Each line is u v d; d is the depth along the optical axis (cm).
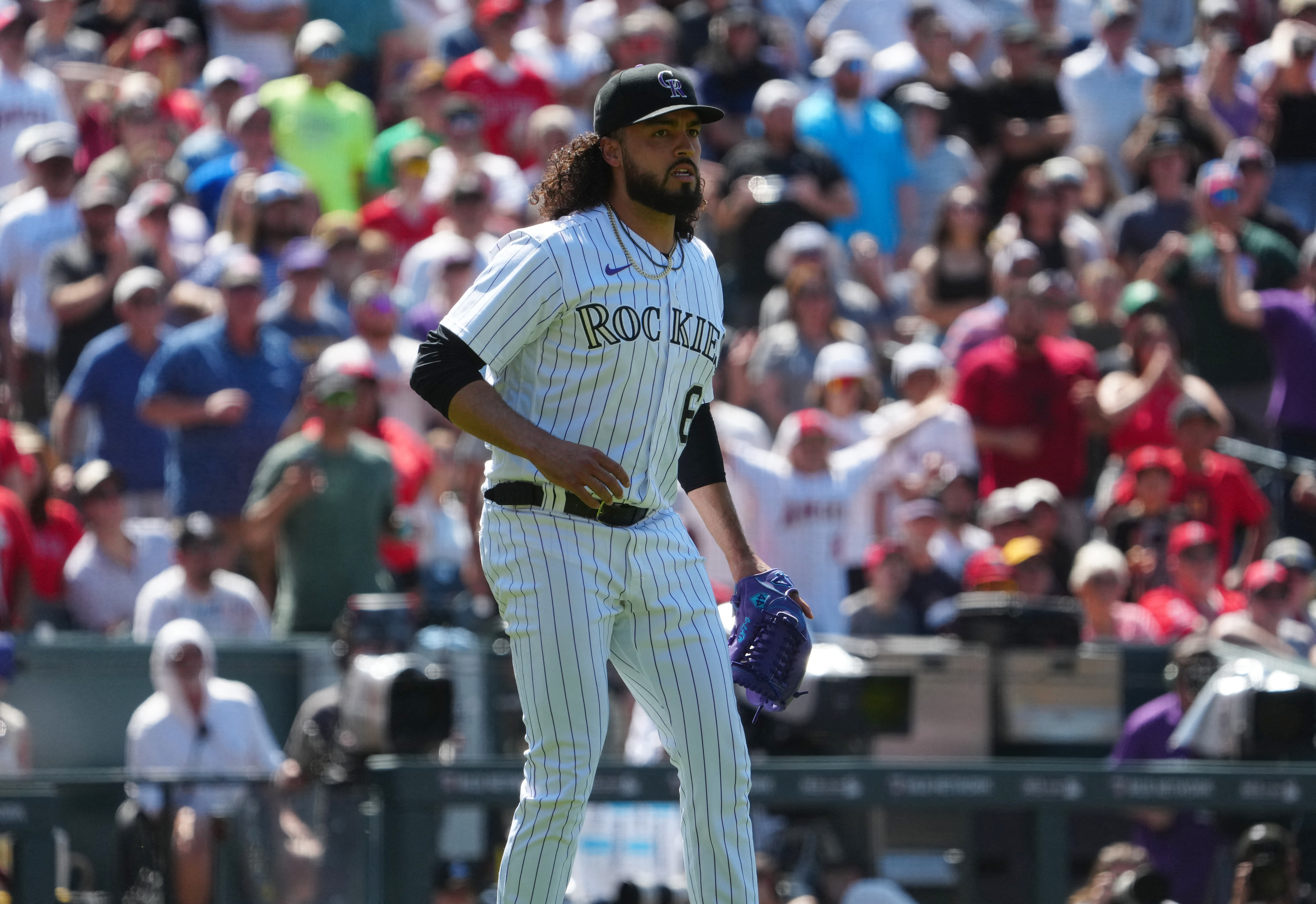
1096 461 3541
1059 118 4397
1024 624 2322
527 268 1168
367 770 1977
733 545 1302
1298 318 3569
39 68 4016
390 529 2784
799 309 3397
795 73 4728
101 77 4141
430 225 3894
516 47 4409
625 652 1234
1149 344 3447
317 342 3222
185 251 3666
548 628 1188
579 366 1185
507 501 1212
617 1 4675
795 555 2925
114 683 2438
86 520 2866
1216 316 3694
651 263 1197
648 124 1177
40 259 3444
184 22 4325
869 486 3003
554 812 1191
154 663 2405
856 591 2981
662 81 1178
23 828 1783
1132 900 1994
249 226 3556
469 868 1942
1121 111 4447
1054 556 3059
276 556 2862
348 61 4553
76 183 3803
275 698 2462
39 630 2794
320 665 2467
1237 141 4400
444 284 3428
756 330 3825
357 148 4128
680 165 1184
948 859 2012
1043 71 4450
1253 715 2123
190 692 2319
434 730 1981
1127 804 2005
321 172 4059
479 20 4456
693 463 1295
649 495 1214
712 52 4438
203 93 4325
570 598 1188
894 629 2767
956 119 4384
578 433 1189
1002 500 2969
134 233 3534
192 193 3888
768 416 3366
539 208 1239
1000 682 2302
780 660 1262
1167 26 5081
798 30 5041
